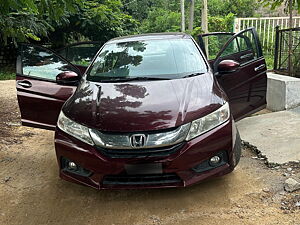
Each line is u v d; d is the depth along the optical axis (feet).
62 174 10.52
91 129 9.76
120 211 10.00
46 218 9.90
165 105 10.03
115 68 12.94
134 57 13.37
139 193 10.92
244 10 62.69
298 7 18.97
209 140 9.60
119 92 11.10
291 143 13.50
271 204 9.76
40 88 14.23
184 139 9.41
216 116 9.96
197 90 10.88
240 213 9.43
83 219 9.73
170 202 10.26
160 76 12.12
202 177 9.66
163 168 9.25
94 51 17.99
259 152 13.16
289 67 24.35
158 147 9.25
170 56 13.17
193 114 9.70
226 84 14.05
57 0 16.37
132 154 9.31
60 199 10.93
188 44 13.96
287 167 11.84
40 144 16.37
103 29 51.90
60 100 13.94
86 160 9.73
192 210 9.76
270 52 37.55
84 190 11.41
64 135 10.35
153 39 14.47
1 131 18.30
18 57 14.60
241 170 12.01
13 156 14.79
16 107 24.35
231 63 13.14
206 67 12.76
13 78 46.68
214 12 68.39
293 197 10.00
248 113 15.21
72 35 55.88
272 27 37.91
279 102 19.35
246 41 15.57
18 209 10.47
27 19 23.12
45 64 14.55
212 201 10.14
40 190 11.62
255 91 15.19
